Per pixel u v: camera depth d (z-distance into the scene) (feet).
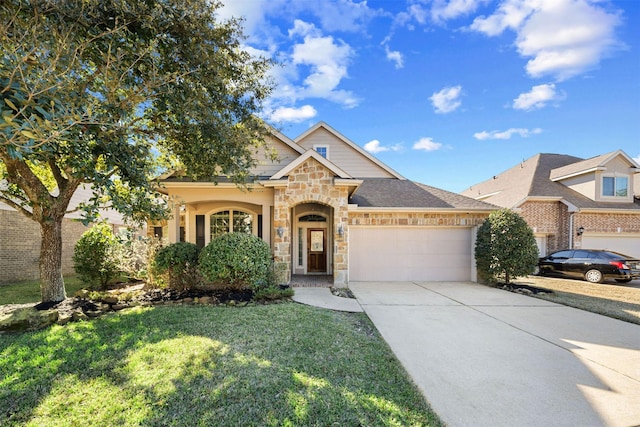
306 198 35.04
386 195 44.24
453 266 40.91
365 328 20.40
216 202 40.60
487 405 11.46
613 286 37.81
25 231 40.32
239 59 23.56
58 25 15.26
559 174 58.29
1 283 37.40
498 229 35.81
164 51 19.51
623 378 13.76
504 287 35.22
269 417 10.16
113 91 16.51
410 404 11.30
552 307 26.66
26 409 10.53
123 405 10.71
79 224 49.21
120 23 16.97
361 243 40.55
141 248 30.78
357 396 11.59
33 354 14.74
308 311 22.76
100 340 16.49
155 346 15.55
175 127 23.98
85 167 17.04
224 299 26.30
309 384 12.23
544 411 11.16
